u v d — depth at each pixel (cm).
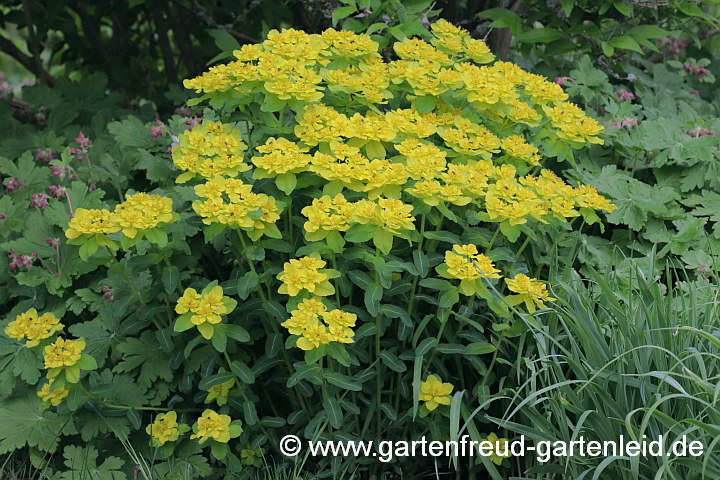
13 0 496
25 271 312
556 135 288
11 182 351
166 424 275
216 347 245
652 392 237
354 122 260
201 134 259
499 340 262
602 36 387
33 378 288
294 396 283
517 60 443
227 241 303
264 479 277
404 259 273
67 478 274
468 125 277
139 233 244
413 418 248
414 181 260
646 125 361
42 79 496
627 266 323
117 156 352
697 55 494
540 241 295
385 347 276
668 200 340
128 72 494
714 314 259
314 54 273
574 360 247
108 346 292
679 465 232
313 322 233
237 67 259
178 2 483
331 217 236
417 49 294
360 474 284
